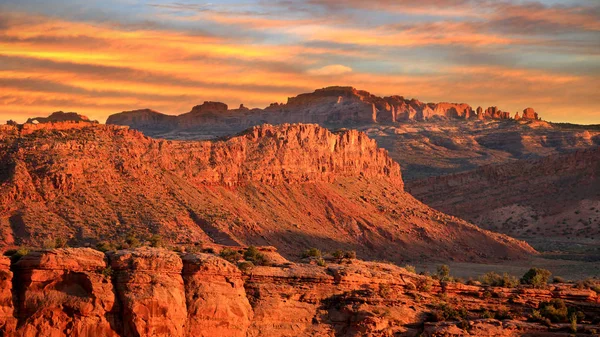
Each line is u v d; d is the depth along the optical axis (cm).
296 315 9519
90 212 15975
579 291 10856
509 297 10575
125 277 8750
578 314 10356
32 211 15412
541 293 10694
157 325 8681
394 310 9838
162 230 16112
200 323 8962
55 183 16200
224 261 9350
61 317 8512
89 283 8619
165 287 8819
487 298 10494
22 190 15712
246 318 9269
